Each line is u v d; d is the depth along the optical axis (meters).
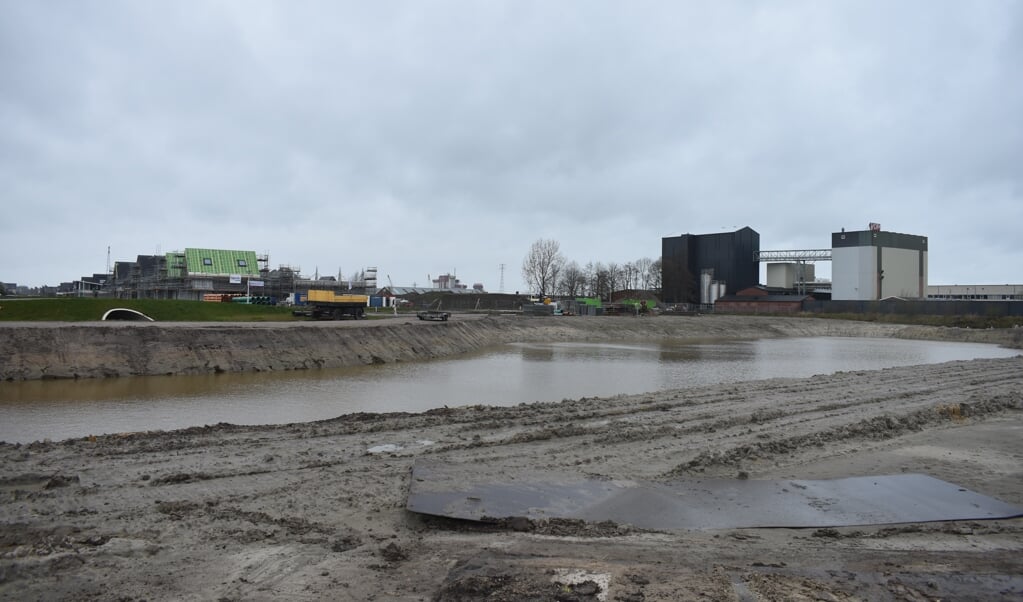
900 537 8.83
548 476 11.02
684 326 75.12
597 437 14.16
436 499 9.42
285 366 32.16
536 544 8.12
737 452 12.92
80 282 129.50
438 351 43.44
